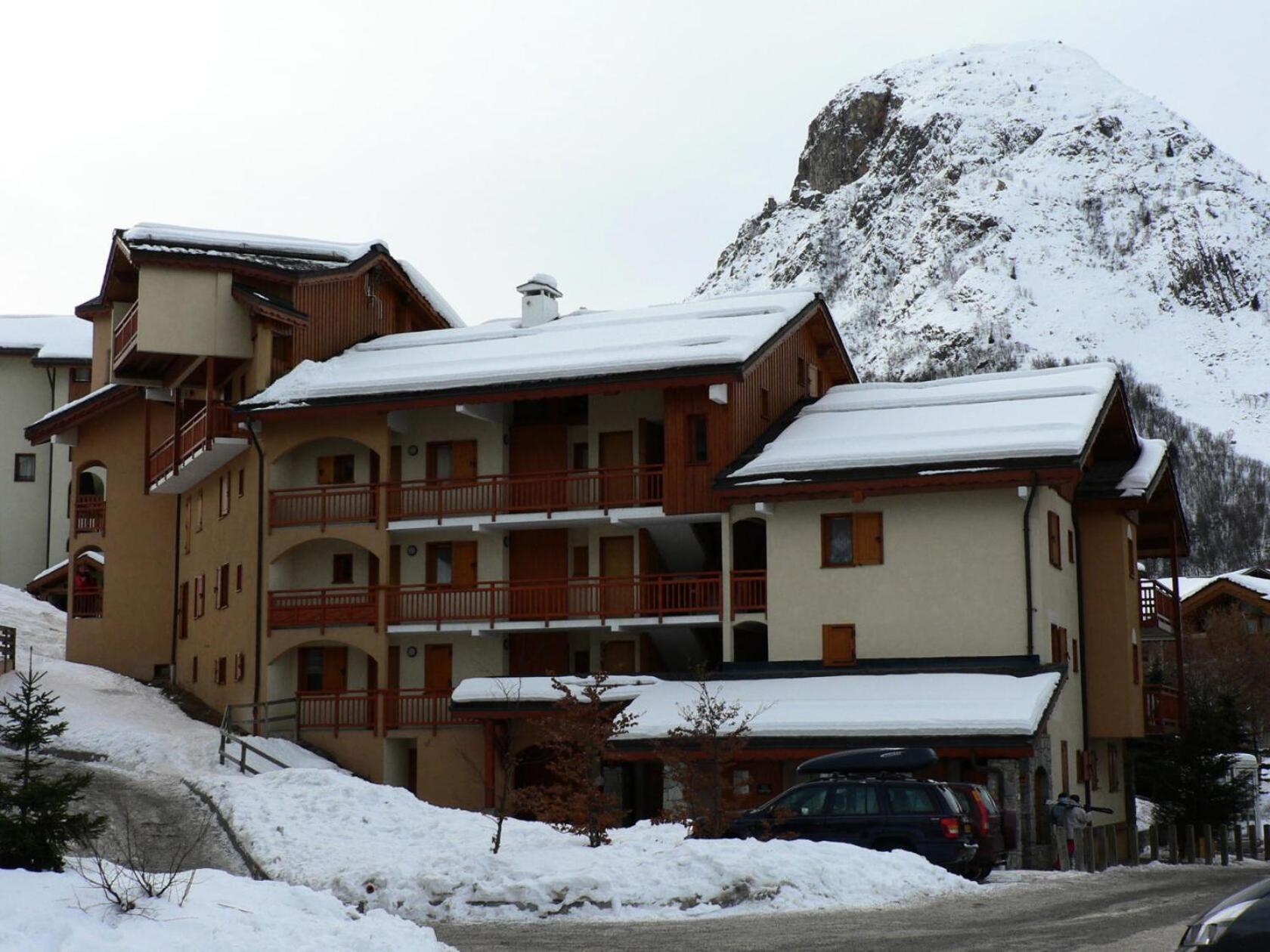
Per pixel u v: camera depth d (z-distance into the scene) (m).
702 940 17.91
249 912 15.67
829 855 22.45
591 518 42.16
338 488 44.72
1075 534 41.31
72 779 18.50
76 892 15.29
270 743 42.22
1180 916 19.61
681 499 41.09
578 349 43.47
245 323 46.94
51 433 54.22
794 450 40.06
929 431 39.31
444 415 45.41
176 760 40.22
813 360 48.53
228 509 47.72
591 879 21.69
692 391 41.47
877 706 34.62
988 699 34.03
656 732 35.69
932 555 37.81
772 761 35.75
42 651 55.44
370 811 32.28
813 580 38.81
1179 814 44.59
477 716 40.22
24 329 75.50
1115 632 40.91
